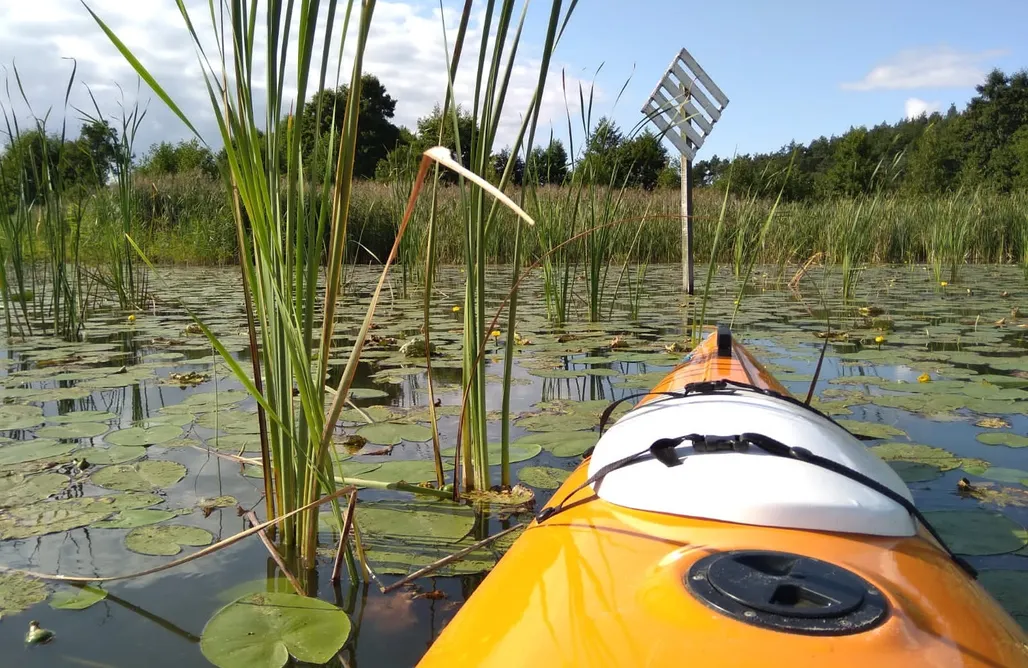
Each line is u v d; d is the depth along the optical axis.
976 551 1.61
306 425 1.60
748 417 1.32
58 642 1.32
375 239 10.80
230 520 1.88
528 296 7.26
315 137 1.47
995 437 2.47
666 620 0.80
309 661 1.23
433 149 1.02
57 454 2.31
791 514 1.00
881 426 2.61
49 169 4.82
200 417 2.80
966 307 6.28
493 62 1.84
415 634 1.36
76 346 4.49
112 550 1.69
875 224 11.22
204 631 1.32
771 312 6.04
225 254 11.82
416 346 4.18
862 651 0.72
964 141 32.22
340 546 1.54
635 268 10.45
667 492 1.09
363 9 1.28
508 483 2.10
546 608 0.88
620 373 3.58
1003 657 0.78
